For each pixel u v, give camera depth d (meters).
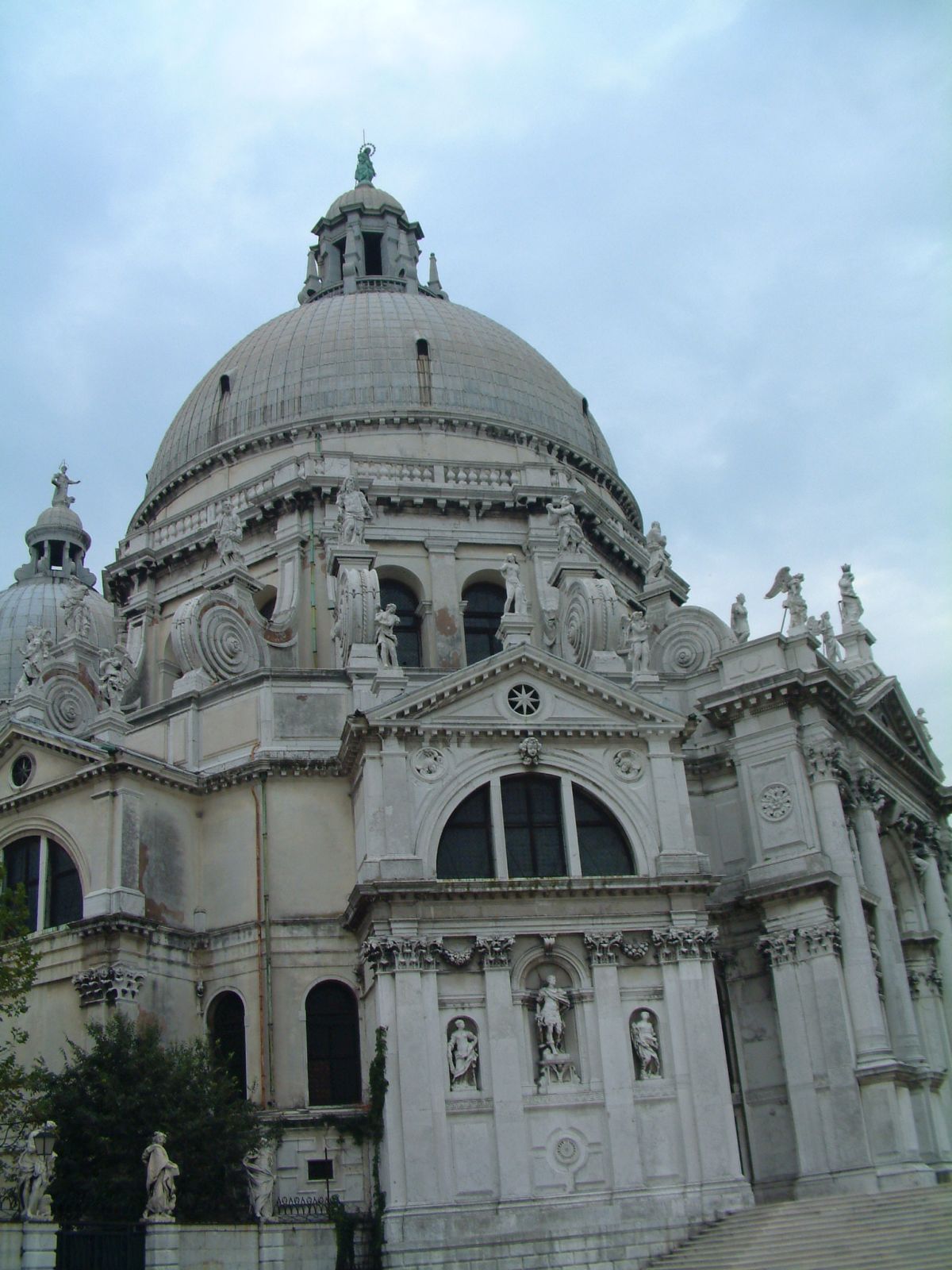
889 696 46.81
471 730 36.53
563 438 54.16
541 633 47.03
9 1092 30.45
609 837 36.94
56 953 36.31
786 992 37.97
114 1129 29.59
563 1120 33.53
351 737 36.25
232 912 37.56
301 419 51.19
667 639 46.31
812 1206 32.97
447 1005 33.97
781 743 40.09
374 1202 32.56
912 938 45.88
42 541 78.44
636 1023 34.81
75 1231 25.23
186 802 38.75
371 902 34.41
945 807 51.12
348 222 65.25
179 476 52.75
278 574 47.72
